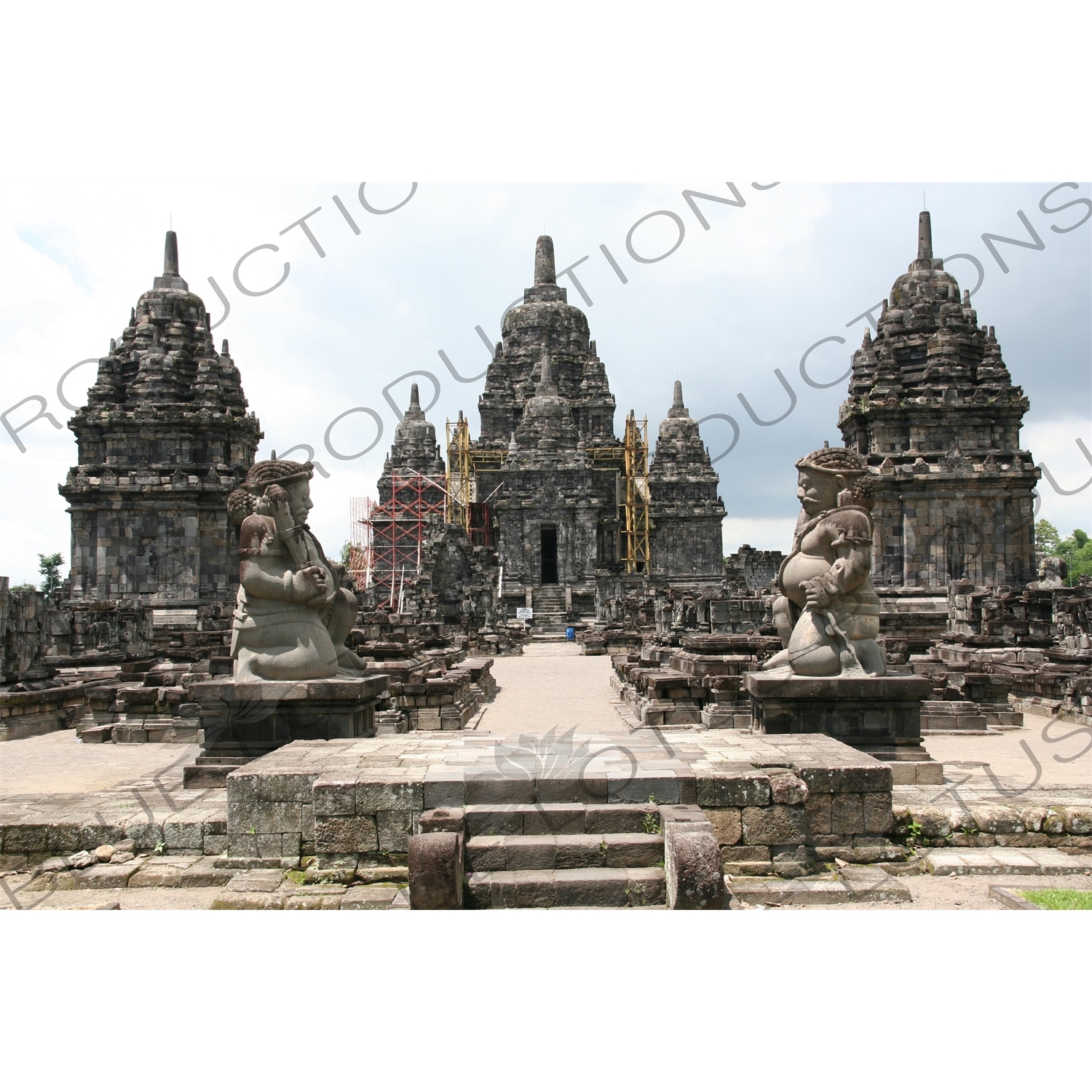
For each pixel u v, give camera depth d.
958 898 10.03
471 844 9.97
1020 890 10.04
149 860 11.11
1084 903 9.65
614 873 9.77
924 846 11.41
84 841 11.32
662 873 9.71
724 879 10.16
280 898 9.90
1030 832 11.49
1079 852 11.33
